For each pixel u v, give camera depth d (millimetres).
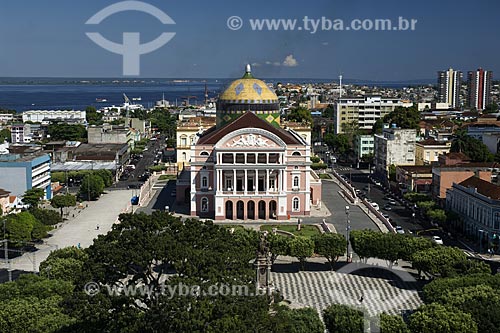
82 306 88125
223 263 91250
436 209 192375
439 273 130375
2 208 192375
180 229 103062
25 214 167375
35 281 112312
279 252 146625
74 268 122375
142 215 105625
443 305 97312
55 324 93438
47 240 177125
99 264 93250
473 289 102375
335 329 95125
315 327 92125
